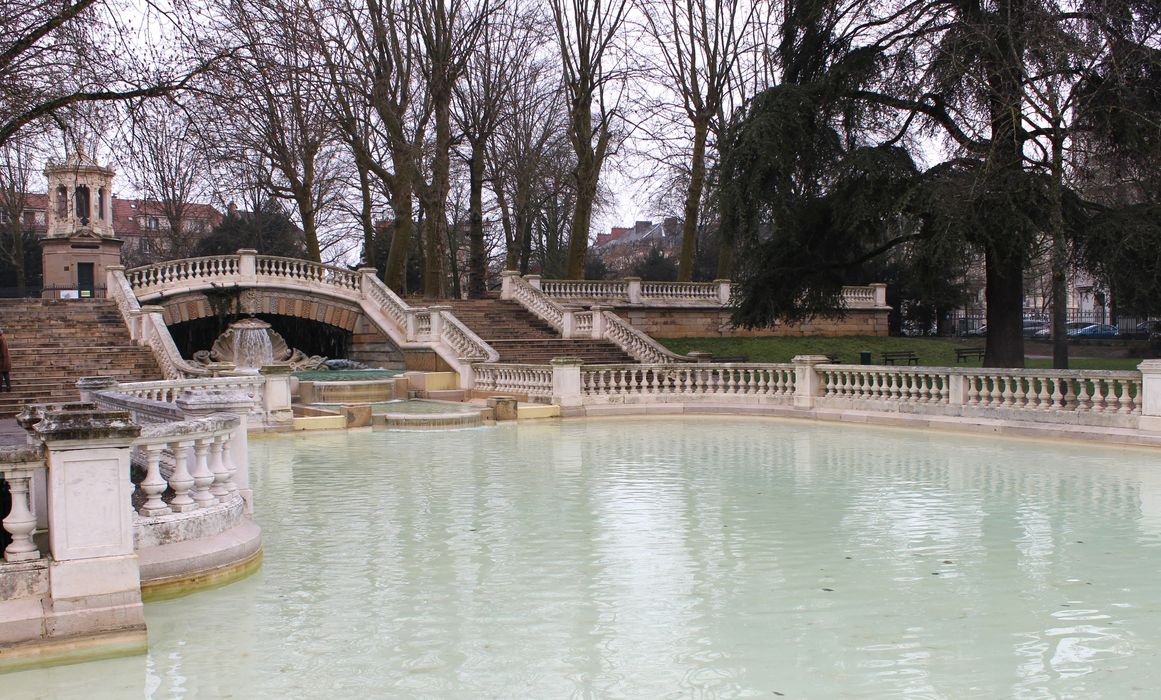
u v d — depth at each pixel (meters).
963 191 19.84
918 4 22.59
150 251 51.34
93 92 14.09
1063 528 9.36
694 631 6.25
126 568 5.92
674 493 11.53
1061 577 7.55
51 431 5.72
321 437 17.97
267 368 18.77
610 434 18.38
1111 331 44.72
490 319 31.84
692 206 36.81
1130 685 5.25
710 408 22.19
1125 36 19.92
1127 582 7.39
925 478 12.57
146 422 10.32
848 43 24.08
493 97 35.12
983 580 7.47
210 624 6.41
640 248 72.25
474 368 24.95
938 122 23.17
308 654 5.82
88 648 5.73
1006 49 20.20
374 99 29.28
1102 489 11.59
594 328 30.78
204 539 7.45
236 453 8.53
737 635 6.16
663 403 22.50
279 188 35.84
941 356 36.56
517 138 42.00
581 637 6.14
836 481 12.38
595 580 7.54
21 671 5.54
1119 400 15.73
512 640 6.09
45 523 7.18
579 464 14.17
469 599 7.02
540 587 7.34
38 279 51.19
